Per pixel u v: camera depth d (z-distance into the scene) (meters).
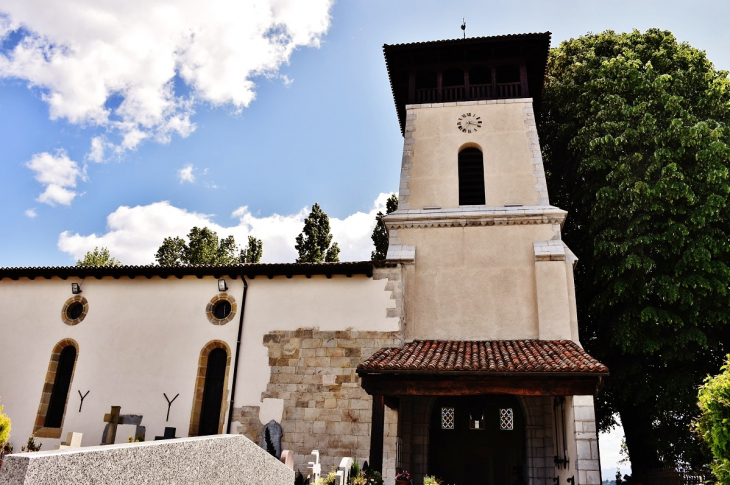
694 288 18.97
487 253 18.81
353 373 16.95
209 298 18.84
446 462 20.97
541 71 23.20
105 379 18.36
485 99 22.19
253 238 46.69
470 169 21.28
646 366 20.31
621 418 22.17
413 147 21.56
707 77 22.08
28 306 19.92
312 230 39.62
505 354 15.25
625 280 20.06
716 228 19.70
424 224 19.52
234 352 17.94
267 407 17.06
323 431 16.45
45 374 18.83
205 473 6.36
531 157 20.56
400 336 17.14
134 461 5.23
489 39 21.91
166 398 17.78
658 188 19.58
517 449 20.67
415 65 23.30
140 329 18.83
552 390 13.47
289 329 17.84
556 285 17.62
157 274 19.22
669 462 19.53
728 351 20.19
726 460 9.02
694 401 18.61
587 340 23.36
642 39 25.31
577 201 24.11
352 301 17.83
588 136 22.72
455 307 18.23
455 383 13.95
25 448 17.42
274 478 8.23
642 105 21.16
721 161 19.94
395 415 16.36
